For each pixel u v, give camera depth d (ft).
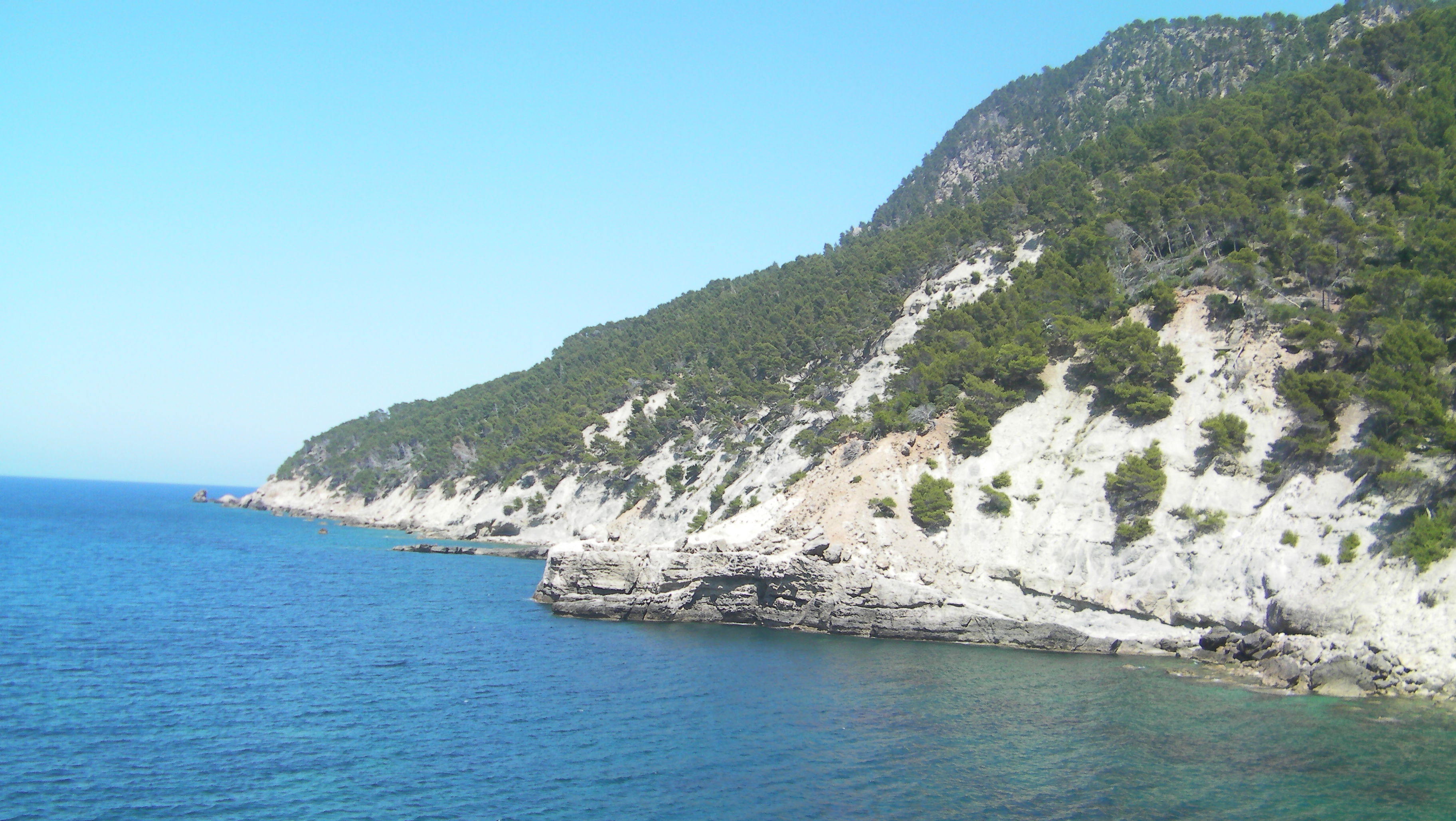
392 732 146.00
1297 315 244.01
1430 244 225.56
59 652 196.95
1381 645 166.81
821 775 126.62
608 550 279.28
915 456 273.95
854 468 276.21
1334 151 304.71
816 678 184.75
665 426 476.95
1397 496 187.83
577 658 204.74
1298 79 388.57
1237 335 255.91
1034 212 421.59
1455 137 285.23
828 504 264.31
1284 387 223.30
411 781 123.65
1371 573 179.63
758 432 406.62
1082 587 227.20
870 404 326.85
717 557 257.14
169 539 539.29
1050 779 124.16
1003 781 123.75
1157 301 278.87
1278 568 197.36
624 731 147.33
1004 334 309.01
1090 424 261.65
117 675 179.01
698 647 220.02
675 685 178.60
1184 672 190.19
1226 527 217.36
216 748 136.15
